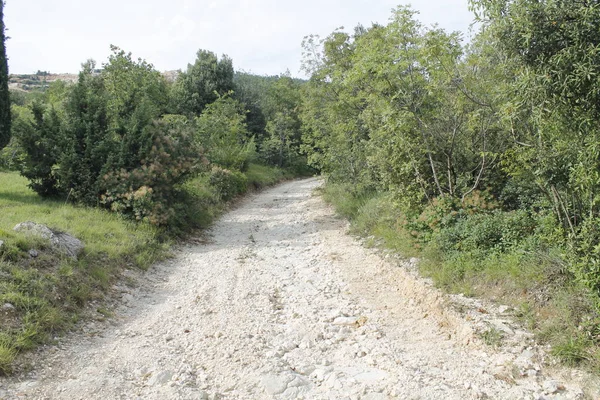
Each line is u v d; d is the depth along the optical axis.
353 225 14.82
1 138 15.88
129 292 8.93
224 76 46.00
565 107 5.05
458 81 9.83
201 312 7.88
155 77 24.30
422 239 10.13
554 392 4.75
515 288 6.93
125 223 12.81
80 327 6.92
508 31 5.31
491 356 5.66
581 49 4.73
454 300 7.33
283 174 45.34
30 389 5.02
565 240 6.01
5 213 11.72
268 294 8.83
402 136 11.02
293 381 5.25
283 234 15.48
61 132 14.46
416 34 10.68
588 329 5.44
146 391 5.13
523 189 9.76
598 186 5.41
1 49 15.66
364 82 12.22
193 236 14.86
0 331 5.85
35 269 7.56
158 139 14.68
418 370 5.46
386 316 7.55
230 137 31.50
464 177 10.99
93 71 21.81
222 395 5.05
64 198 14.62
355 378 5.33
